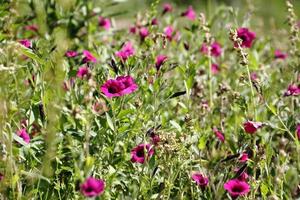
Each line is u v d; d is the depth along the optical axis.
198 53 7.84
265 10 12.05
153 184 5.13
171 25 8.62
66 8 5.01
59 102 5.04
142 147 5.02
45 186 4.84
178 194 5.04
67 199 4.95
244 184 4.71
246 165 4.98
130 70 5.56
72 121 5.19
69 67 6.07
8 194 4.75
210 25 8.02
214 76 7.49
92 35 8.14
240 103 5.89
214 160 5.55
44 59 5.48
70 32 7.84
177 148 4.87
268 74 7.28
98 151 5.08
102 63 6.30
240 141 5.52
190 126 5.23
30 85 5.61
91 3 8.22
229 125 6.40
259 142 5.69
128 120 5.24
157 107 5.64
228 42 8.58
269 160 5.08
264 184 4.98
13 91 5.42
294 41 6.72
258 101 6.02
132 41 7.93
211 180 5.11
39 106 5.12
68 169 4.94
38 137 5.14
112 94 4.79
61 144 5.04
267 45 8.80
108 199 4.74
